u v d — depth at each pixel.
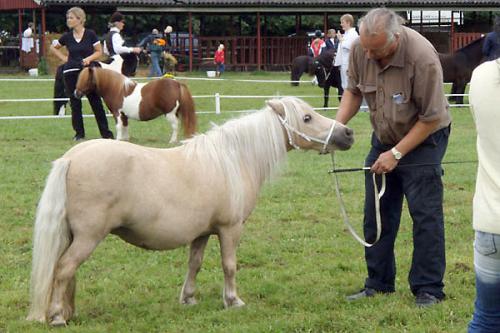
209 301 6.36
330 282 6.95
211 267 7.41
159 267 7.38
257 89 26.59
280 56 37.66
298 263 7.55
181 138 15.12
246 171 6.01
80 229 5.34
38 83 27.70
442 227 6.21
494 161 4.05
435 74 5.77
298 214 9.42
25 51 35.16
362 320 5.87
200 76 33.25
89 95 14.52
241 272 7.23
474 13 42.19
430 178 6.09
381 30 5.62
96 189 5.31
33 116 18.06
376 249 6.47
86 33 14.58
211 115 19.31
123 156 5.41
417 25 42.75
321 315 5.97
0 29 41.88
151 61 30.52
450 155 13.55
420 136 5.87
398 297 6.43
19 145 14.28
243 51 37.47
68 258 5.34
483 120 4.04
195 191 5.66
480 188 4.12
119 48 19.23
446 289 6.59
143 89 14.47
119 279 6.99
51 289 5.43
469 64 21.58
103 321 5.87
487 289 4.19
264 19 41.06
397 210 6.42
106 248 7.94
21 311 6.07
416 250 6.26
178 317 5.97
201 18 39.09
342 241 8.30
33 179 11.17
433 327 5.70
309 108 6.16
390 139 6.14
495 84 3.99
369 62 6.04
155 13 36.72
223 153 5.86
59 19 41.72
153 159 5.56
